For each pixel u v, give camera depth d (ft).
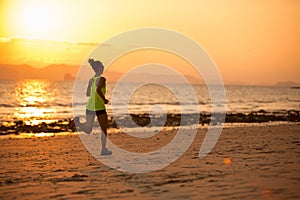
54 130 54.49
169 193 16.65
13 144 37.14
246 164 23.70
